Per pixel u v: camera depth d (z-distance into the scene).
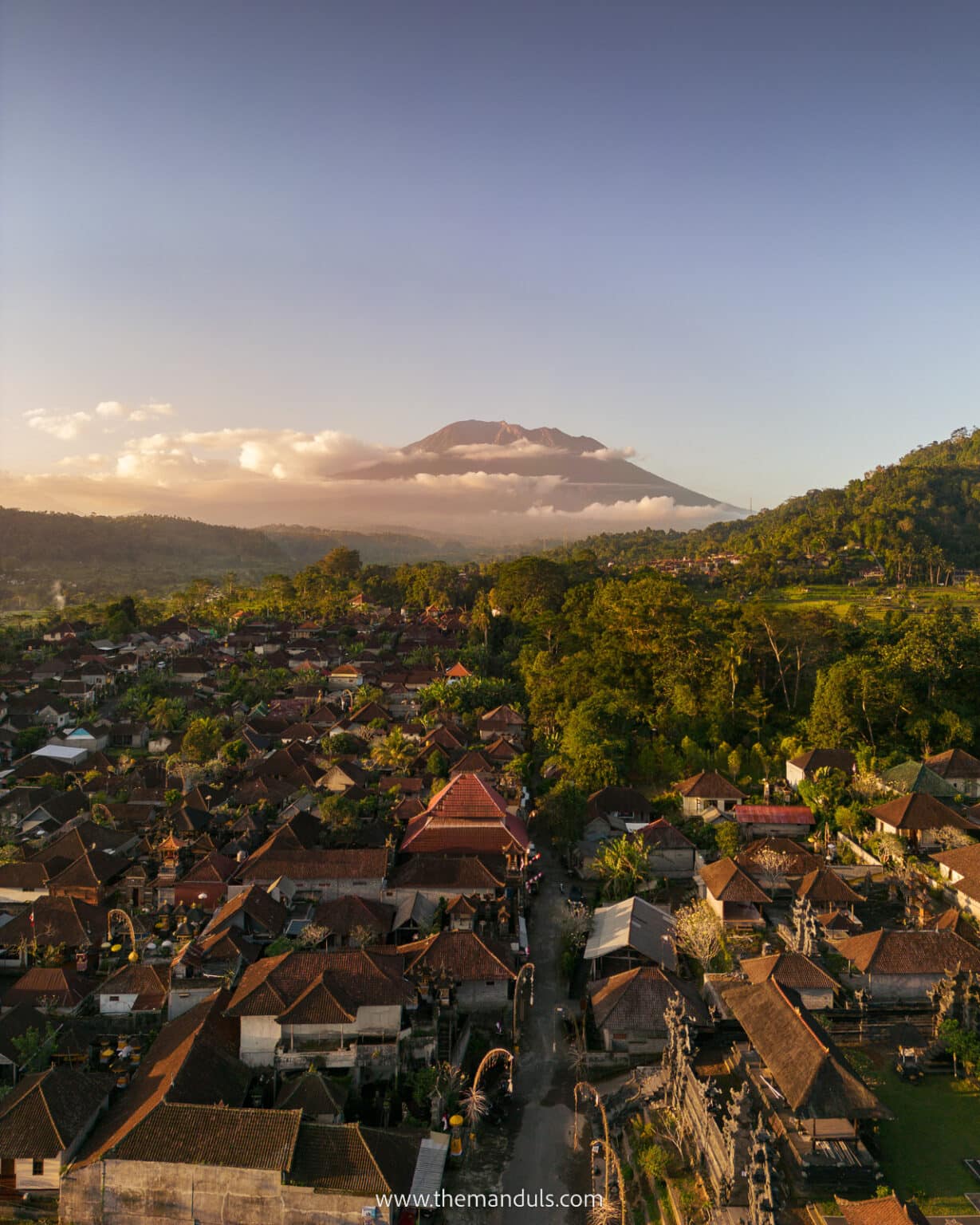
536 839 92.06
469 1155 45.47
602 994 56.41
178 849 79.69
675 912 71.69
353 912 67.12
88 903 71.56
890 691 101.75
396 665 178.50
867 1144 40.66
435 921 67.06
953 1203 37.19
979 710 107.50
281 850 76.31
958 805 85.19
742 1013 48.06
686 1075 43.34
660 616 122.38
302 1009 50.50
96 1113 45.91
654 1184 41.59
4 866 77.69
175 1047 49.47
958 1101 45.03
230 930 62.28
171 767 111.44
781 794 94.88
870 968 55.16
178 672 167.12
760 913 68.56
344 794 96.94
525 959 64.94
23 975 63.94
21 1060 51.44
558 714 121.19
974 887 66.25
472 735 127.19
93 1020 56.50
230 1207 39.81
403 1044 51.09
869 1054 49.62
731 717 113.88
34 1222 41.41
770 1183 33.84
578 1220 40.94
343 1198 39.03
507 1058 52.69
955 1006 49.09
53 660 167.50
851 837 83.31
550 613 167.38
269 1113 42.22
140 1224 40.34
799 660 120.12
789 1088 40.50
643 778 105.31
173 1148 40.59
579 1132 47.16
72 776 111.88
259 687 162.00
